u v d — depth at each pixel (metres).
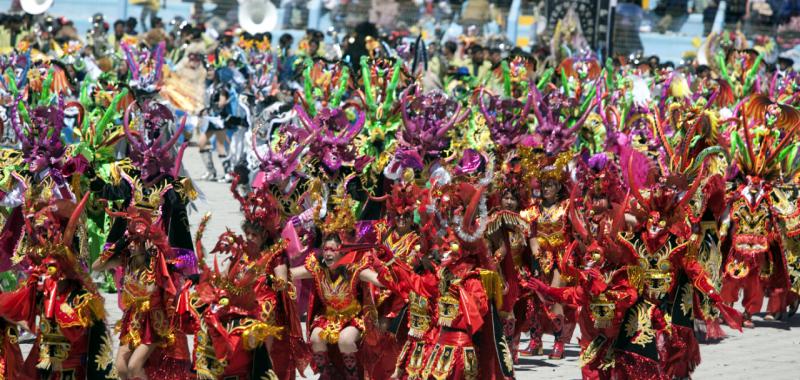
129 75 62.16
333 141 33.62
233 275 23.89
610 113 42.78
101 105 42.12
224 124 70.06
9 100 40.09
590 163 36.09
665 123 40.16
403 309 26.50
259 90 69.44
